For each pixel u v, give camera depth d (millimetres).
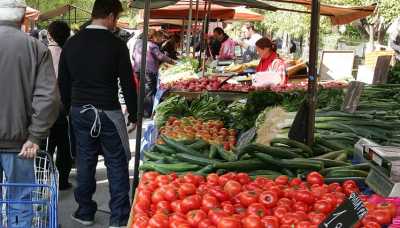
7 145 3943
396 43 16422
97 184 6980
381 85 7281
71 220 5590
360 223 2541
